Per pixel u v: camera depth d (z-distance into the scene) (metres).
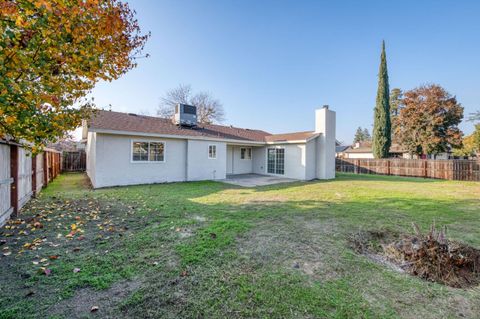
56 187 9.28
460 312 2.00
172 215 5.08
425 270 2.72
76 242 3.50
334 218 4.98
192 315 1.91
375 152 21.98
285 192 8.52
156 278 2.48
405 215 5.25
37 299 2.09
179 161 11.81
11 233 3.87
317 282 2.45
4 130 3.14
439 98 22.98
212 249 3.26
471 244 3.55
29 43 2.79
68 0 2.78
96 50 3.72
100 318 1.86
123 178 10.01
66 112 3.78
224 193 8.19
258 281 2.45
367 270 2.74
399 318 1.90
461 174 13.95
